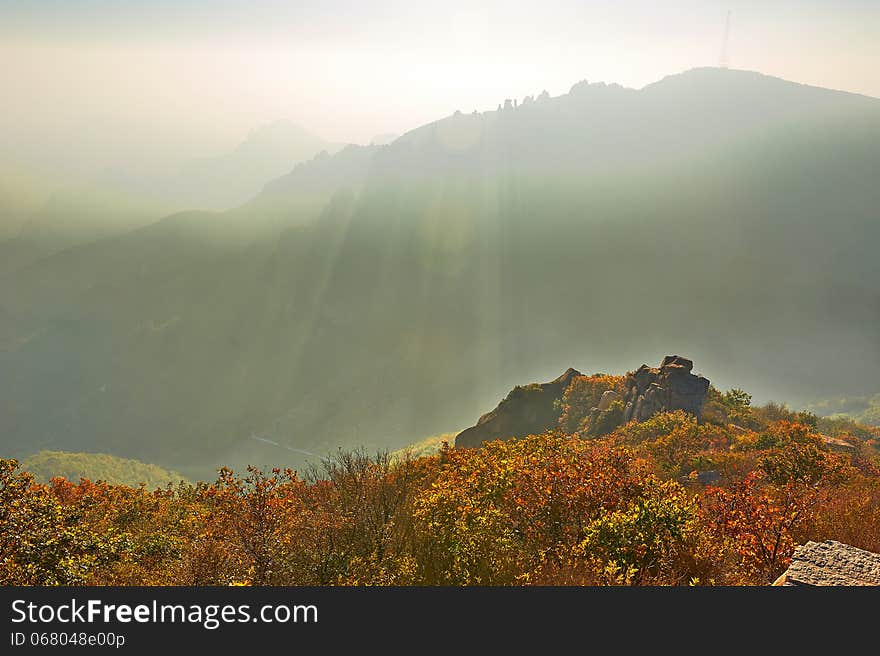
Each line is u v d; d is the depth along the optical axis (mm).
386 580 5980
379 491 7996
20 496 7066
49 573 6504
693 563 6195
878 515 7316
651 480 7902
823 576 4480
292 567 6398
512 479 8781
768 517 7039
